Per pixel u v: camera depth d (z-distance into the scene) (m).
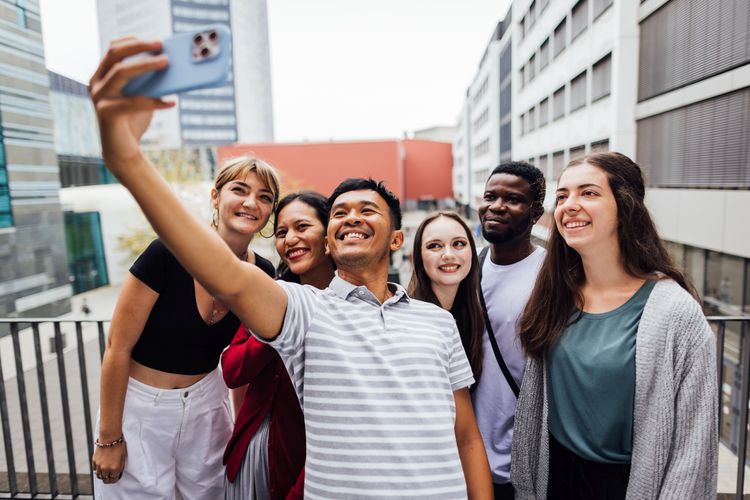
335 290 1.41
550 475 1.69
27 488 3.13
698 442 1.32
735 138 7.93
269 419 1.75
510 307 2.00
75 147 23.53
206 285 1.09
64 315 15.08
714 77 8.42
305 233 1.90
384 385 1.25
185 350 1.71
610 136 11.98
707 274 8.72
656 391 1.39
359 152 34.75
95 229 23.70
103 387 1.64
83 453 6.03
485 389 1.99
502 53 29.94
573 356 1.56
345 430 1.21
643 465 1.40
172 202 1.00
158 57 0.77
